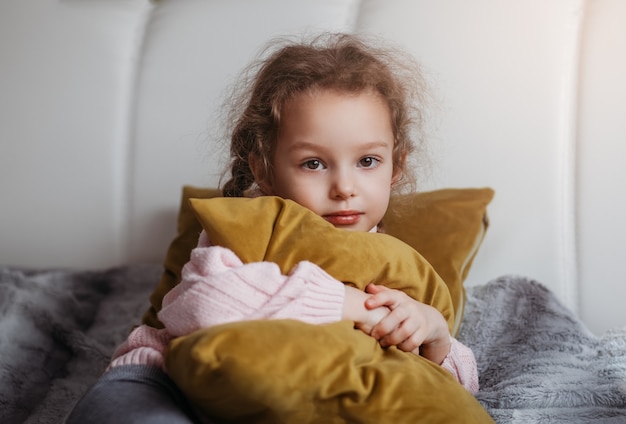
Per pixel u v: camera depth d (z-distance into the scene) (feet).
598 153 4.72
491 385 3.72
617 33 4.78
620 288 4.62
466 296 4.29
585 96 4.80
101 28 5.62
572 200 4.78
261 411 2.57
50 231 5.59
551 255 4.77
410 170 4.47
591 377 3.52
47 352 4.45
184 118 5.39
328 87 3.47
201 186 5.34
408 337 3.10
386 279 3.23
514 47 4.94
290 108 3.51
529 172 4.83
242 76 5.01
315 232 3.12
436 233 4.35
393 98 3.77
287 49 3.90
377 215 3.53
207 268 2.83
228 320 2.72
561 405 3.29
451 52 4.99
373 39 5.07
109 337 4.63
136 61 5.57
